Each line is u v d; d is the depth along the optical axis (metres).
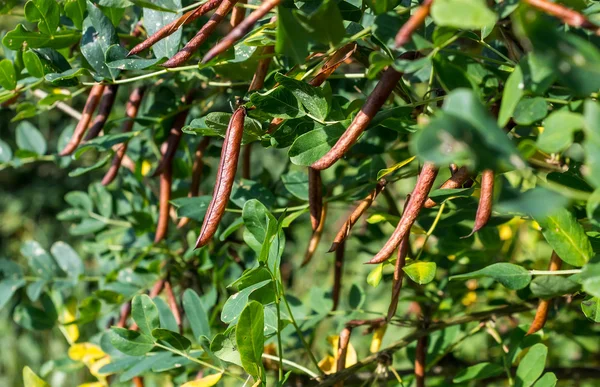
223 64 0.48
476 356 0.66
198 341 0.50
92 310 0.56
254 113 0.44
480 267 0.55
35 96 0.62
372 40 0.43
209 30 0.44
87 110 0.51
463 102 0.34
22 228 1.53
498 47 0.49
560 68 0.35
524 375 0.46
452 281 0.55
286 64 0.50
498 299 0.56
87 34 0.47
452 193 0.43
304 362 0.59
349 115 0.45
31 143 0.60
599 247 0.43
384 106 0.51
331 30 0.40
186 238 0.60
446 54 0.43
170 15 0.47
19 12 0.55
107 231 0.61
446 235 0.54
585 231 0.43
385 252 0.42
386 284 0.73
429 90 0.46
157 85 0.54
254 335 0.42
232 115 0.43
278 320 0.44
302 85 0.43
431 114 0.47
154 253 0.60
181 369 0.57
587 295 0.45
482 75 0.42
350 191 0.50
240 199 0.51
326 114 0.44
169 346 0.48
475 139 0.34
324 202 0.50
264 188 0.51
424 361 0.51
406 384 0.55
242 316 0.42
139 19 0.54
